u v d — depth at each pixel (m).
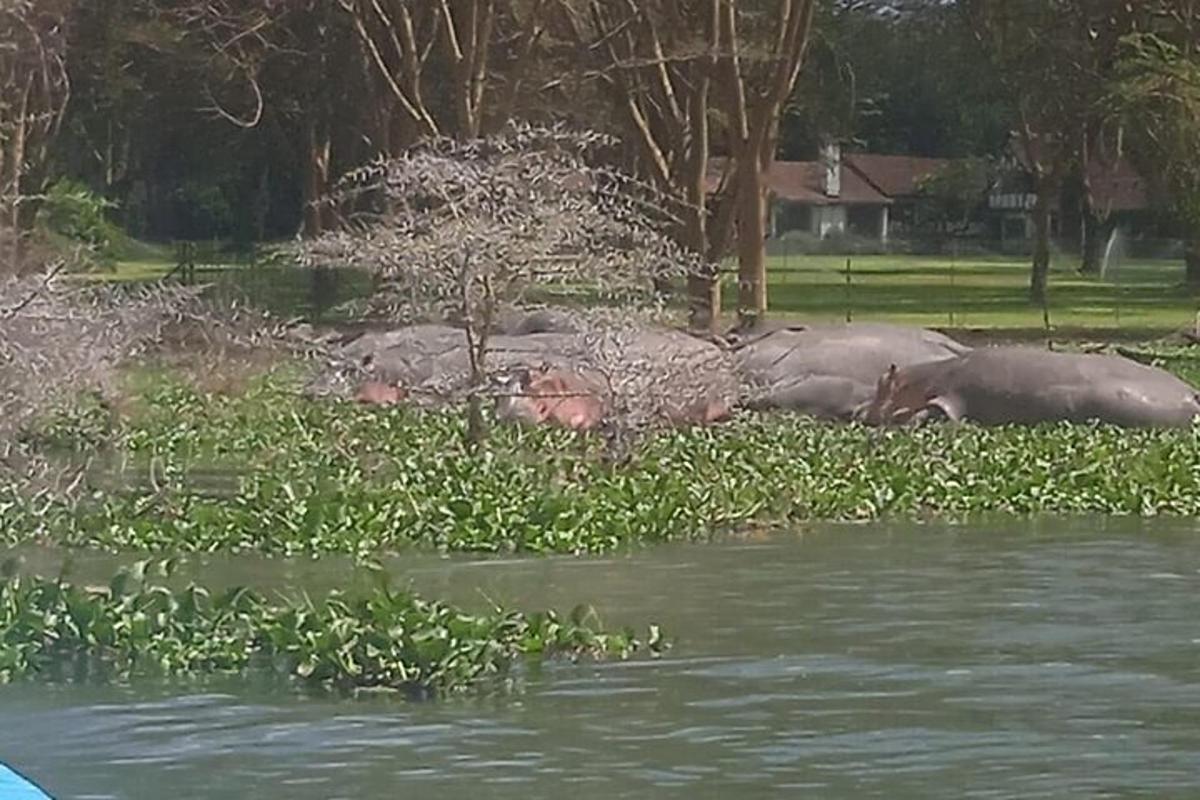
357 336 31.73
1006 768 11.77
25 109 46.72
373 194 51.78
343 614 14.64
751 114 43.78
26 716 12.88
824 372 29.34
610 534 19.53
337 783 11.46
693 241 41.50
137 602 14.90
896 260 102.75
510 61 47.44
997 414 28.09
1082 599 16.81
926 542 19.67
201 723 12.73
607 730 12.58
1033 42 61.47
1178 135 49.03
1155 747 12.23
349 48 55.66
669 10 41.50
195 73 55.75
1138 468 23.47
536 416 25.81
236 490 21.66
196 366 29.48
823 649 14.87
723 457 23.42
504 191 23.59
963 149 113.06
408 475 21.44
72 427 24.75
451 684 13.70
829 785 11.46
